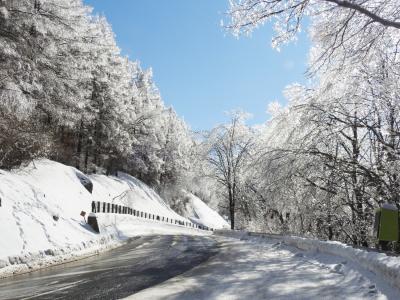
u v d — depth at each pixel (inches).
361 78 550.0
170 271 417.7
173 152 3523.6
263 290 304.8
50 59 1181.1
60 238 652.7
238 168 1696.6
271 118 777.6
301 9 382.9
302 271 398.6
